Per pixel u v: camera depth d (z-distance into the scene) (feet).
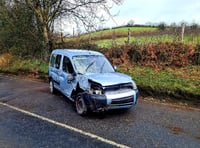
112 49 52.80
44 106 31.27
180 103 31.27
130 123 24.44
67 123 24.67
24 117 26.86
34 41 64.34
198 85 34.06
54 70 36.60
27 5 59.21
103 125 23.99
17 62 65.98
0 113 28.60
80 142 20.06
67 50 34.88
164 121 24.89
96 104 25.20
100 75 27.45
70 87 30.32
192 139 20.54
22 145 19.61
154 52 47.75
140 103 31.58
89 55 31.99
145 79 38.78
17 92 40.01
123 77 27.37
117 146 19.27
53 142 20.11
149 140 20.35
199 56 43.34
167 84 35.32
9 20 65.26
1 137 21.29
